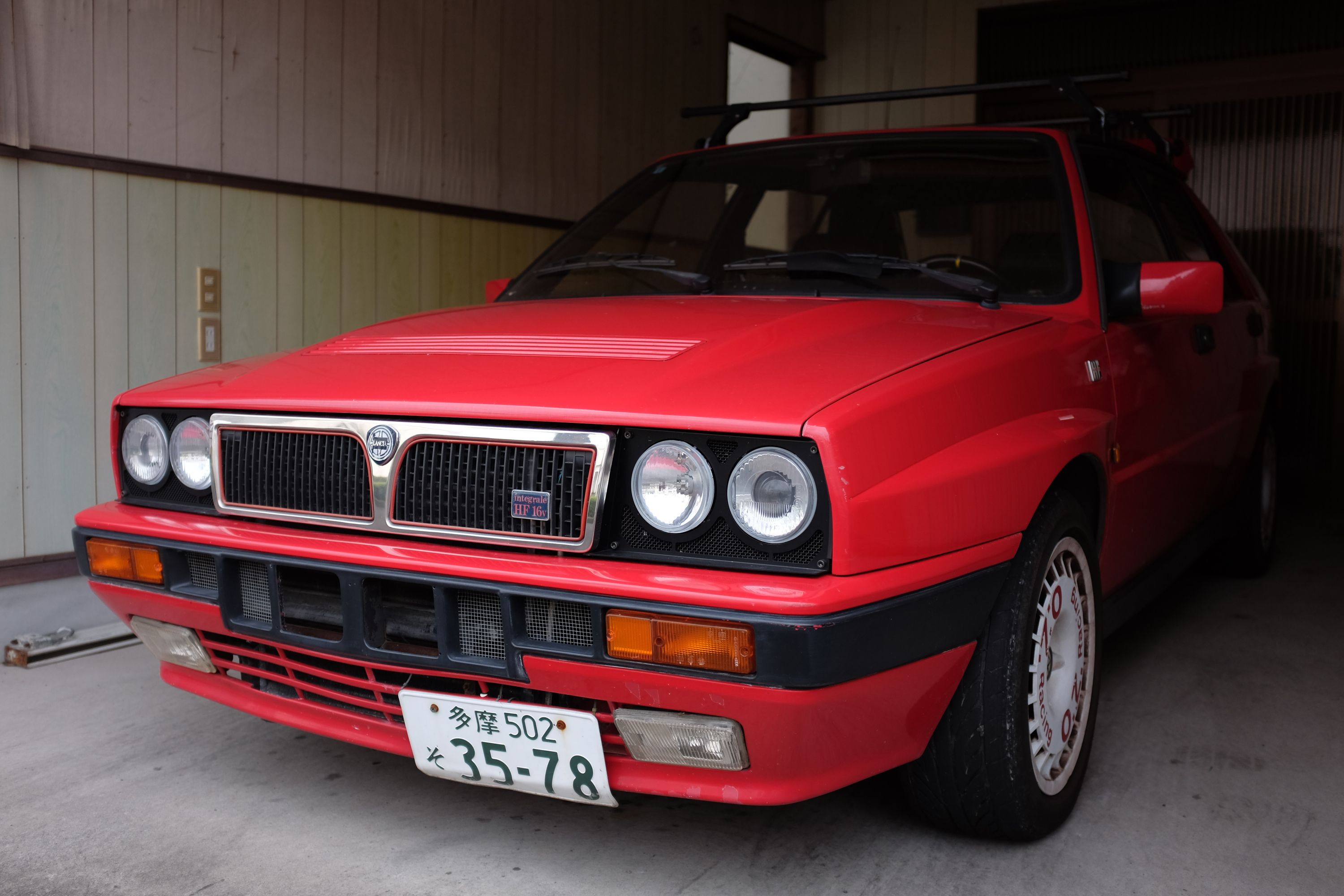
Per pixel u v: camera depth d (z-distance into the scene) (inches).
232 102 153.3
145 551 80.0
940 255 99.7
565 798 69.5
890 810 85.2
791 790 65.9
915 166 106.1
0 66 125.8
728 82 270.7
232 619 76.8
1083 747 85.4
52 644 126.6
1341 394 255.8
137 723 104.4
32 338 132.9
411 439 70.0
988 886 73.2
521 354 75.9
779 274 98.1
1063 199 99.0
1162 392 105.8
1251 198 262.7
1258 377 148.1
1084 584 85.0
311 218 166.7
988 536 69.2
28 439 133.3
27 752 97.0
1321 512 235.8
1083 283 94.4
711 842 79.5
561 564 64.6
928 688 68.4
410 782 90.5
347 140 171.5
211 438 79.4
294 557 72.4
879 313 83.1
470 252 197.3
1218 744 100.5
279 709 81.4
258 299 159.5
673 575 62.0
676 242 109.0
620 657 62.5
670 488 63.0
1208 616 145.6
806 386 64.6
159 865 75.8
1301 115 256.1
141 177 142.8
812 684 59.1
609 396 65.6
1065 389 83.2
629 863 76.2
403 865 75.7
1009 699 72.8
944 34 286.5
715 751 64.2
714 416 61.7
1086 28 278.2
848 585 59.7
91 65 135.8
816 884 73.4
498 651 67.7
